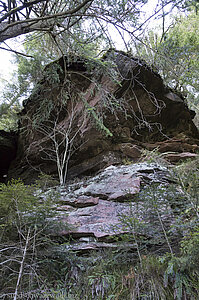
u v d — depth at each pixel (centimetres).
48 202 221
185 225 169
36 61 507
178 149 457
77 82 461
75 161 471
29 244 191
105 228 227
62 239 231
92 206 267
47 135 494
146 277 169
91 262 201
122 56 430
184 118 498
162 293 155
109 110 429
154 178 282
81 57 412
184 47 411
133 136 466
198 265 151
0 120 665
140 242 194
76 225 238
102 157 437
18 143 585
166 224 198
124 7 282
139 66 423
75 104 479
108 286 175
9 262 201
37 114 504
